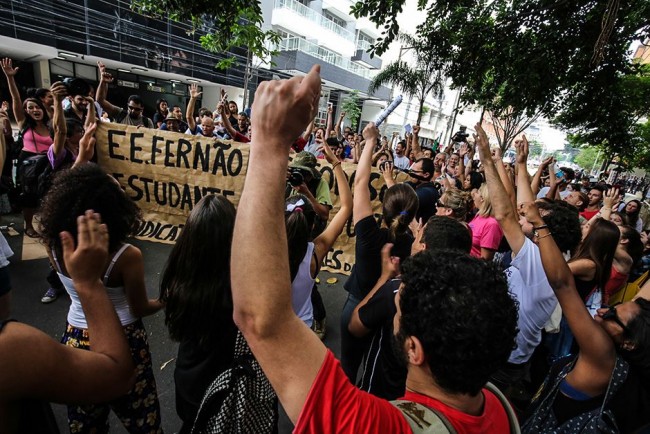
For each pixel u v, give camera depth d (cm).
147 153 368
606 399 116
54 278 309
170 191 377
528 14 527
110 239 135
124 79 1783
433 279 75
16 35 1221
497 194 200
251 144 60
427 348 72
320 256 191
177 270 127
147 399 164
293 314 62
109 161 367
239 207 60
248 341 62
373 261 192
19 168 370
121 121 502
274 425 127
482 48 591
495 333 67
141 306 155
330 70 2339
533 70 557
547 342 245
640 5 468
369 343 181
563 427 127
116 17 1467
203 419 118
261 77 2064
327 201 330
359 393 62
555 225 220
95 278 95
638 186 2520
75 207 127
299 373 60
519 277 217
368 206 197
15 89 378
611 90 633
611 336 116
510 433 80
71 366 81
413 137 712
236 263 60
